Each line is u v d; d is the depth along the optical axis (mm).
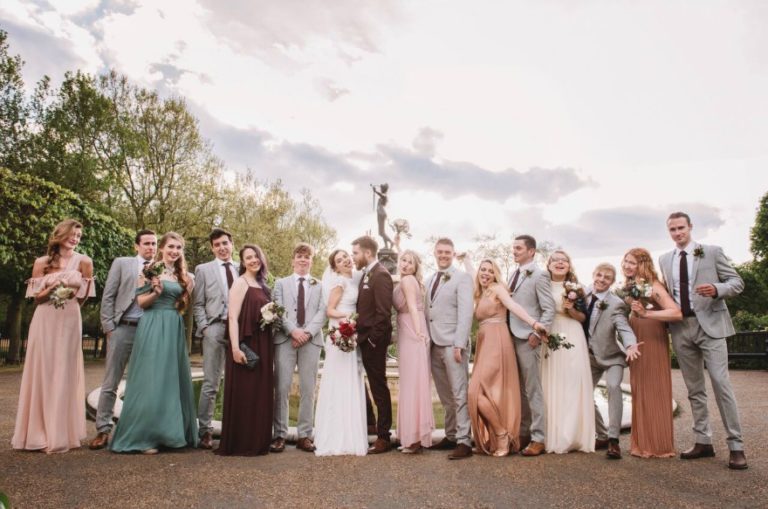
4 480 3520
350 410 4574
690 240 4617
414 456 4406
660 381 4465
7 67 17922
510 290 4914
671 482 3574
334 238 29906
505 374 4613
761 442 4906
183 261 4965
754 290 26078
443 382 4844
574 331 4793
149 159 19844
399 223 11320
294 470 3879
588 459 4301
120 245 16469
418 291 4805
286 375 4789
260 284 4930
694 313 4355
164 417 4496
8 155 18062
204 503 3080
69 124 18578
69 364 4582
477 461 4211
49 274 4621
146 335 4602
